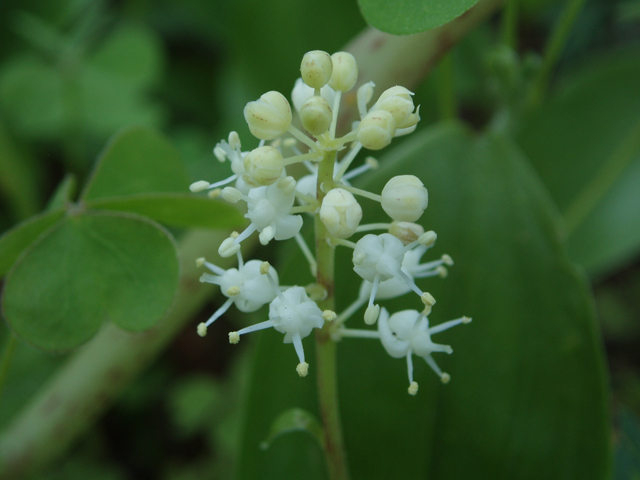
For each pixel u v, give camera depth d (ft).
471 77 0.42
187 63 0.52
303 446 0.25
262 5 0.37
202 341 0.46
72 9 0.49
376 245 0.16
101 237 0.21
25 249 0.21
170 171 0.26
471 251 0.25
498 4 0.24
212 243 0.26
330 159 0.16
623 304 0.43
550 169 0.36
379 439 0.25
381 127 0.15
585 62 0.45
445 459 0.25
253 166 0.15
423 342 0.17
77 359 0.27
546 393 0.24
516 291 0.24
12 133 0.45
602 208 0.35
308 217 0.36
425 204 0.16
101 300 0.20
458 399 0.25
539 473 0.24
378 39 0.24
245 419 0.25
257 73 0.39
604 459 0.24
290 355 0.25
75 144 0.45
